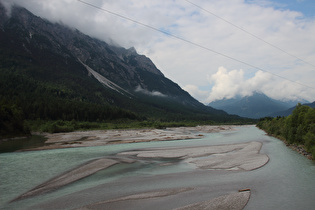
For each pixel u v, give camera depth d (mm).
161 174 30156
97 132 105375
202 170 32250
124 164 36062
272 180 27422
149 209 19203
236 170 32156
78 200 21094
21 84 166875
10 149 51125
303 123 55656
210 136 91938
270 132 98375
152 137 84312
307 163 36656
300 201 21078
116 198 21594
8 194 22531
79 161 37938
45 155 43594
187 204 20250
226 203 20453
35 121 114688
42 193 22906
